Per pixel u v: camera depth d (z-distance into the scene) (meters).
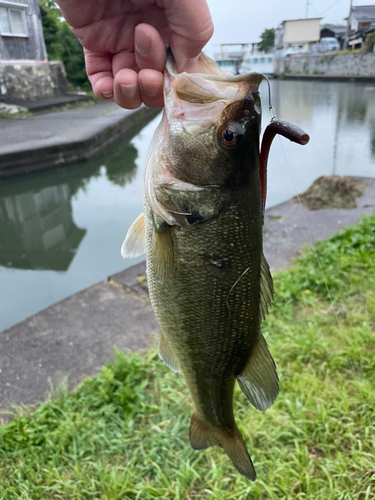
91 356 0.64
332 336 0.63
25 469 0.45
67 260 1.26
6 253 1.36
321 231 1.05
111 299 0.79
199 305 0.28
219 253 0.27
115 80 0.27
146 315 0.74
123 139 3.14
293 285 0.77
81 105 4.18
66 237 1.45
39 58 4.06
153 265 0.28
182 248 0.27
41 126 2.79
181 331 0.29
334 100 4.35
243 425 0.49
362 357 0.57
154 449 0.47
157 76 0.27
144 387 0.56
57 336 0.69
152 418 0.52
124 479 0.44
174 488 0.42
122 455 0.47
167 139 0.26
